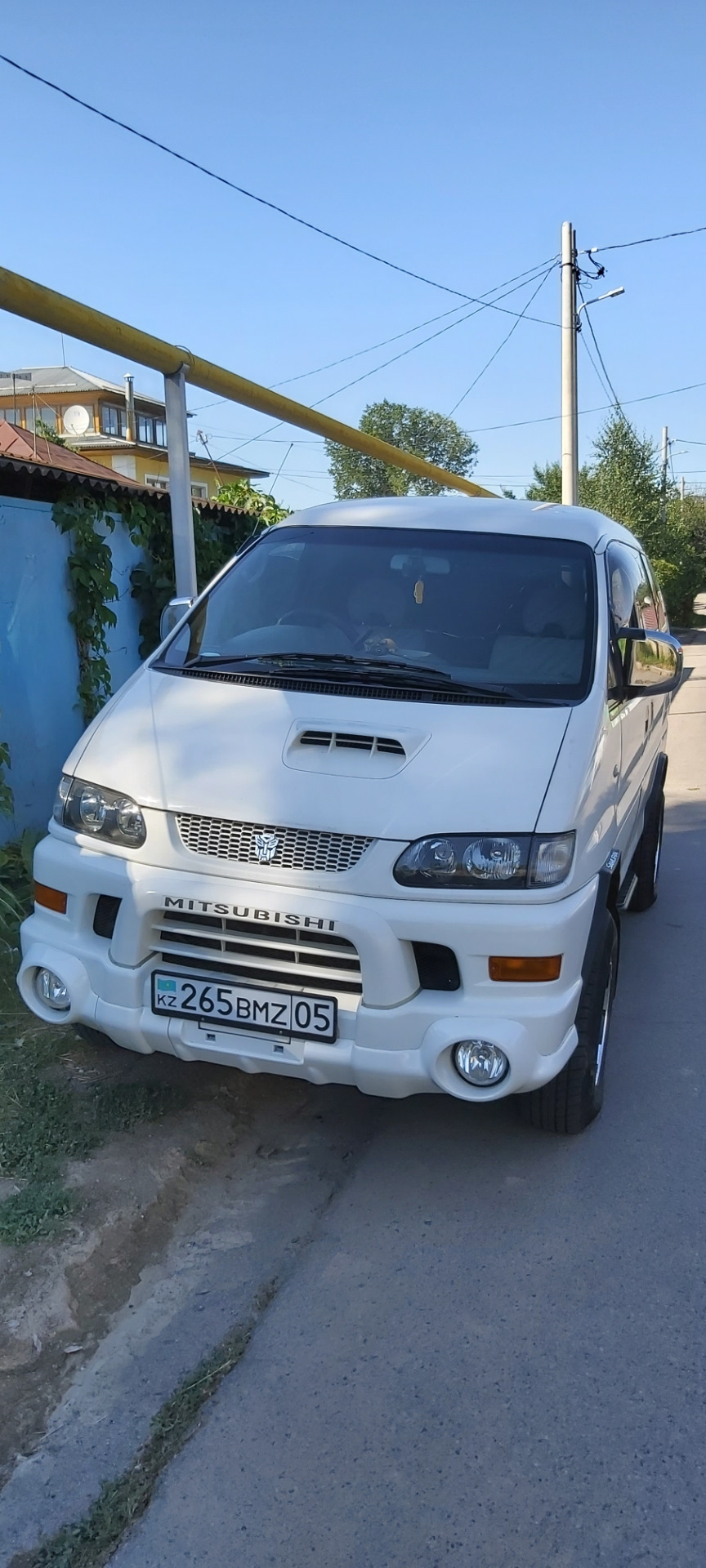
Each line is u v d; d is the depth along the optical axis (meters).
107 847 3.31
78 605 6.66
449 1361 2.71
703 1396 2.60
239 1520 2.25
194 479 33.22
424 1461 2.40
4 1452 2.41
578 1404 2.57
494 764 3.19
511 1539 2.21
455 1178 3.55
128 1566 2.15
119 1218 3.11
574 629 3.92
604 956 3.61
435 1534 2.22
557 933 3.03
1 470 6.19
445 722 3.36
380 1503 2.29
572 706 3.54
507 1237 3.22
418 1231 3.26
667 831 8.81
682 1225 3.29
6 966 4.68
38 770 6.45
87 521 6.62
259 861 3.09
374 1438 2.46
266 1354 2.73
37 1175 3.24
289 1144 3.74
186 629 4.19
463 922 2.98
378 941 2.99
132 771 3.35
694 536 54.09
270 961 3.12
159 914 3.23
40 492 6.80
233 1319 2.87
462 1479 2.36
